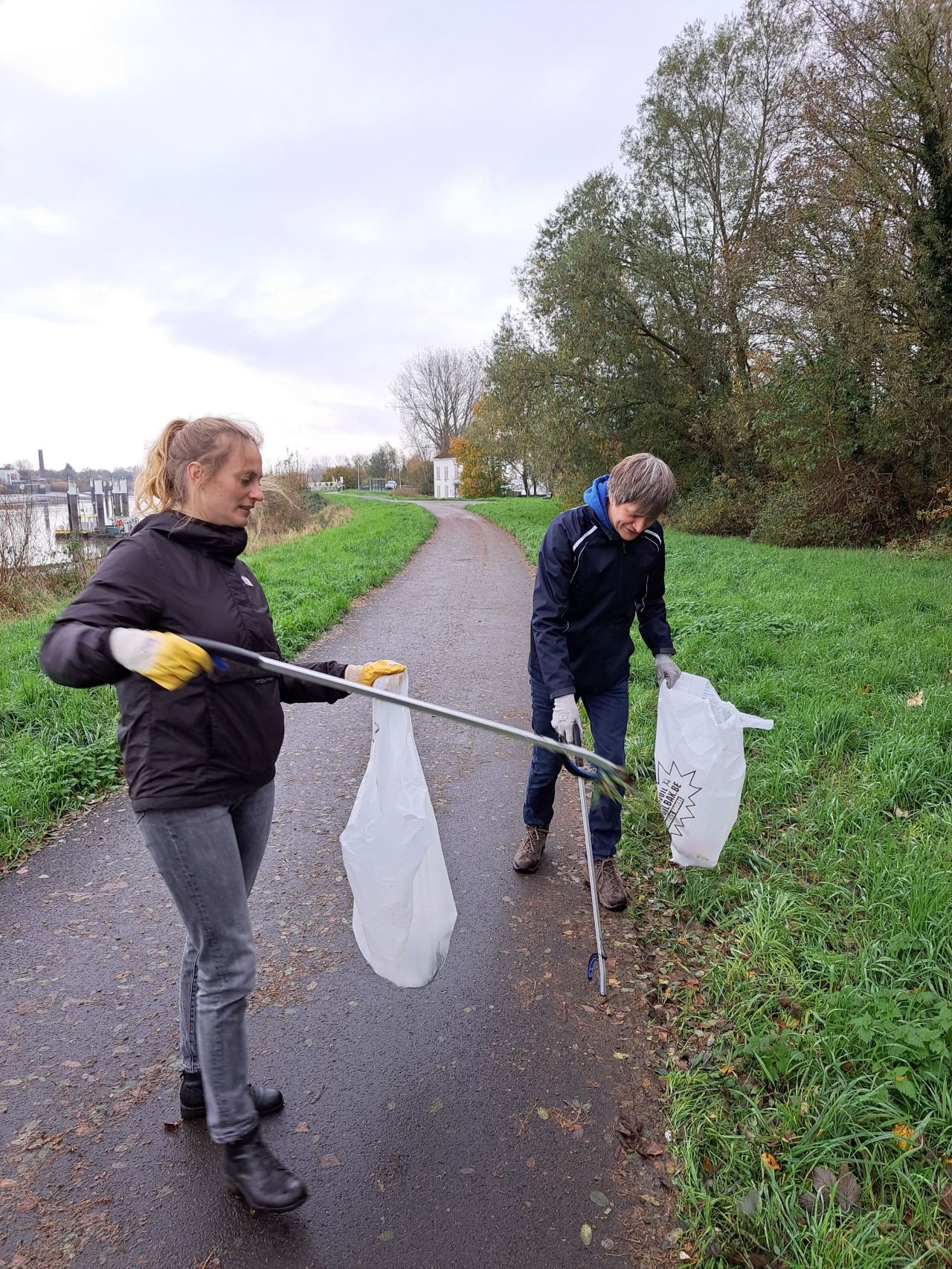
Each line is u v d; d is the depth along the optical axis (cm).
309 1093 230
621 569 290
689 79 2083
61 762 442
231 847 185
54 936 307
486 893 337
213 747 179
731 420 1939
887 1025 225
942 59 1342
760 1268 175
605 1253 182
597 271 2095
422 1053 245
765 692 533
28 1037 251
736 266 1631
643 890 331
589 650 305
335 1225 190
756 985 259
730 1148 200
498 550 1936
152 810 176
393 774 217
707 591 1011
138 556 173
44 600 1081
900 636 676
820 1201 185
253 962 191
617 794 229
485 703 611
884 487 1628
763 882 317
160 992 274
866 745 443
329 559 1459
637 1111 222
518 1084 232
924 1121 198
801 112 1512
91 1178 201
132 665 156
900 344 1450
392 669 217
